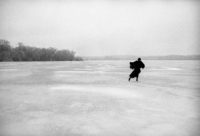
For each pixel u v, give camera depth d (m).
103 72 23.92
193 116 5.11
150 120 4.76
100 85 11.69
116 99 7.38
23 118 4.92
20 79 15.30
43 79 15.19
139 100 7.21
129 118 4.93
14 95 8.34
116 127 4.27
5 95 8.36
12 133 3.93
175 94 8.48
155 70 28.30
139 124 4.46
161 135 3.84
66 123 4.54
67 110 5.72
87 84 12.14
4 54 104.31
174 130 4.09
